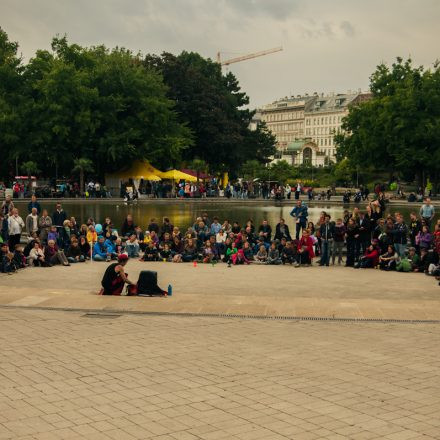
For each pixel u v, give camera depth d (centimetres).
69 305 1725
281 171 10869
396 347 1320
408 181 9681
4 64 7612
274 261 2702
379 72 8469
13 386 1054
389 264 2506
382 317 1606
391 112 7612
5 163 7750
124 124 7581
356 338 1398
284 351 1280
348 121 8531
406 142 7688
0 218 2684
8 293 1894
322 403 981
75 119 7225
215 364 1186
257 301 1802
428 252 2459
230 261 2686
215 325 1521
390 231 2572
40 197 6788
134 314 1644
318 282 2202
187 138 8344
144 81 7750
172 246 2825
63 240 2842
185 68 9294
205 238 3014
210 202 6488
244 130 11250
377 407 964
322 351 1283
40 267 2548
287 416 927
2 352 1259
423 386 1063
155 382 1079
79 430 873
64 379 1092
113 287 1888
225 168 9788
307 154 19462
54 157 7219
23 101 7425
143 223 4019
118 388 1048
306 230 2666
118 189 7706
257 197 7488
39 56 7856
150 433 863
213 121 9138
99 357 1227
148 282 1889
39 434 858
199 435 857
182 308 1695
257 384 1070
